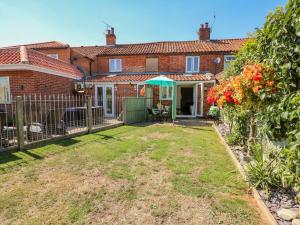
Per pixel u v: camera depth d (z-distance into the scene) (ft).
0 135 21.39
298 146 7.72
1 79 37.83
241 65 20.11
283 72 10.23
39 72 38.68
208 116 56.24
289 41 9.73
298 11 8.56
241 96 12.87
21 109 21.25
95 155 19.98
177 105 71.10
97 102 60.54
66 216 10.19
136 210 10.78
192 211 10.72
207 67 62.44
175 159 19.08
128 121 44.78
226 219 10.07
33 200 11.62
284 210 10.14
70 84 52.54
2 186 13.26
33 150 21.45
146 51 66.69
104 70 69.36
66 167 16.74
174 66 64.39
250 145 17.81
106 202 11.52
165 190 12.95
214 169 16.52
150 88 57.98
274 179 12.36
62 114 29.37
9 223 9.61
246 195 12.42
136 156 19.92
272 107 10.09
